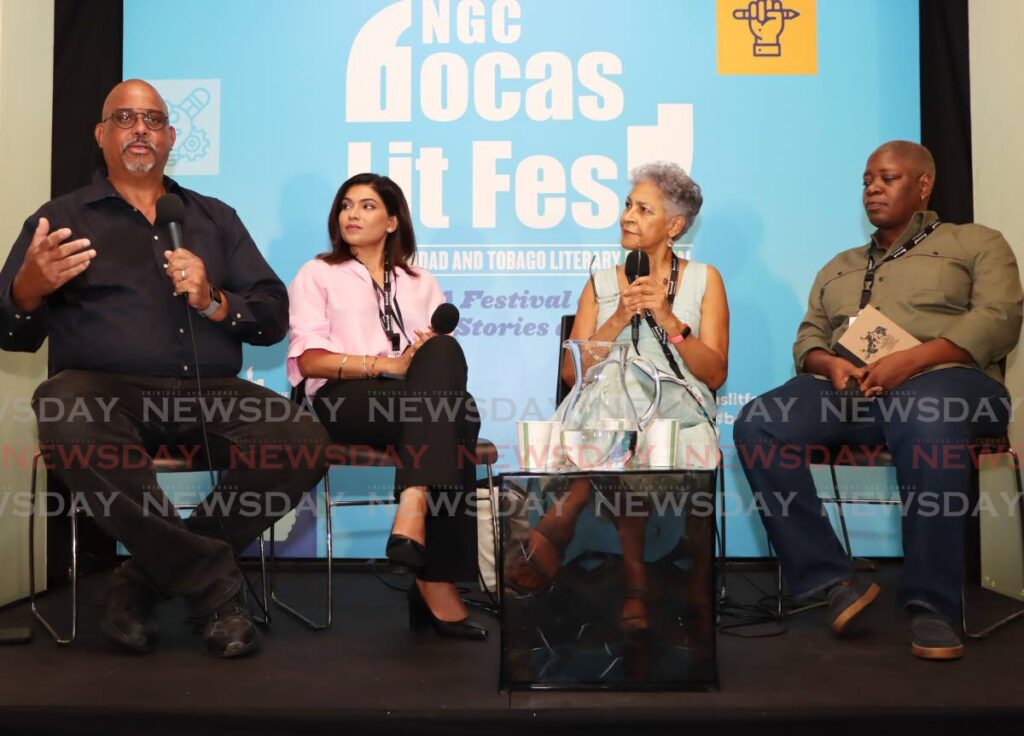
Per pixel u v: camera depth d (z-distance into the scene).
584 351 2.71
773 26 3.62
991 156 3.35
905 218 2.99
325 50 3.64
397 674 2.19
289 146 3.64
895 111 3.61
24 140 3.26
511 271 3.63
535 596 2.08
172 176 3.63
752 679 2.15
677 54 3.63
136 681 2.13
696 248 3.62
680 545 2.09
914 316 2.88
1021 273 3.17
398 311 3.07
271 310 2.83
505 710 1.92
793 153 3.61
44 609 2.98
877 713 1.91
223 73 3.64
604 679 2.07
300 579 3.44
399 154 3.64
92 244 2.69
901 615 2.80
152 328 2.67
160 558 2.35
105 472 2.37
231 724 1.91
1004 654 2.36
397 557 2.35
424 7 3.64
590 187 3.63
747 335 3.62
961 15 3.53
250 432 2.59
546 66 3.64
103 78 3.61
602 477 2.10
